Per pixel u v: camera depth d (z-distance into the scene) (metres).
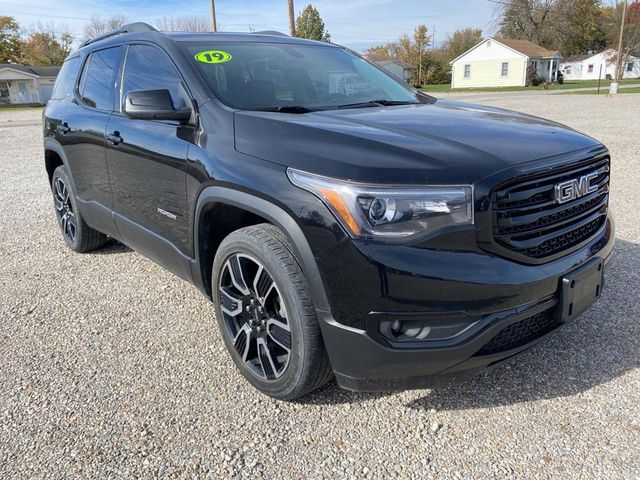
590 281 2.50
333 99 3.28
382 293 2.06
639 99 24.36
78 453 2.30
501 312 2.15
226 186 2.54
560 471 2.14
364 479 2.14
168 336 3.31
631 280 3.86
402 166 2.10
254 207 2.40
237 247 2.56
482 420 2.47
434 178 2.07
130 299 3.87
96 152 3.82
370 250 2.05
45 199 7.18
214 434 2.42
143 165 3.25
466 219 2.08
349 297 2.13
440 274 2.04
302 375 2.40
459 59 54.19
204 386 2.79
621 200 6.03
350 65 3.82
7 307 3.77
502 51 51.00
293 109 2.92
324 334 2.26
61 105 4.55
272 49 3.58
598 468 2.15
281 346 2.50
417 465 2.21
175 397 2.69
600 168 2.66
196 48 3.26
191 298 3.86
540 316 2.35
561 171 2.34
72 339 3.30
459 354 2.12
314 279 2.22
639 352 2.95
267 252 2.38
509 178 2.12
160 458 2.27
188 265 3.06
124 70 3.66
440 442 2.34
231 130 2.67
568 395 2.62
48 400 2.68
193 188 2.80
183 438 2.39
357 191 2.07
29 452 2.31
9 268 4.54
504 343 2.28
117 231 3.89
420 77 64.31
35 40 71.38
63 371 2.94
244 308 2.67
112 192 3.75
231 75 3.11
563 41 63.97
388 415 2.53
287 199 2.25
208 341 3.25
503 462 2.21
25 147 13.41
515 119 2.90
